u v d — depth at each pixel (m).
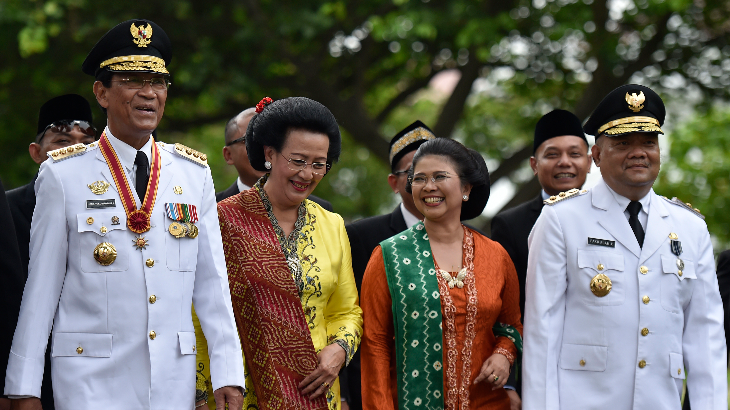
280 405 6.58
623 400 7.07
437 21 17.62
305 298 6.91
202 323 6.47
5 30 17.31
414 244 7.42
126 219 6.25
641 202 7.48
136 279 6.20
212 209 6.67
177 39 18.61
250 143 7.13
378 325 7.29
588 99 19.30
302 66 18.73
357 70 19.95
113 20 17.81
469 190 7.57
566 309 7.36
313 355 6.74
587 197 7.55
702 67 20.08
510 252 9.12
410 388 7.07
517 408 7.84
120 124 6.36
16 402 6.02
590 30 18.84
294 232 7.04
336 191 28.98
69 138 8.54
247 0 18.16
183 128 21.34
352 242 9.22
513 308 7.61
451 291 7.20
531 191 19.75
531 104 22.89
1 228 6.21
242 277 6.78
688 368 7.36
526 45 19.89
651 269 7.25
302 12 17.73
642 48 19.44
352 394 8.53
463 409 7.05
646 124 7.22
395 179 9.43
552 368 7.19
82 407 6.02
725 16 19.45
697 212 7.73
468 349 7.13
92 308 6.14
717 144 20.59
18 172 19.44
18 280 6.26
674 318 7.25
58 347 6.13
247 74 18.38
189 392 6.33
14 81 19.05
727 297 8.73
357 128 19.88
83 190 6.25
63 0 17.28
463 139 25.56
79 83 18.86
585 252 7.30
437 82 28.14
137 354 6.15
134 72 6.27
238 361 6.36
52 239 6.14
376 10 18.86
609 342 7.15
